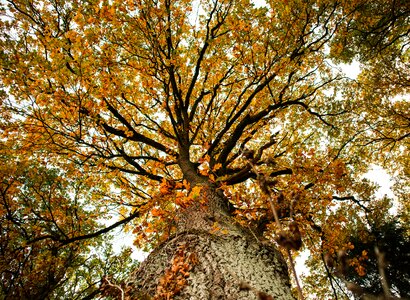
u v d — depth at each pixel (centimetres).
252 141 865
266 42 607
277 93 772
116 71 578
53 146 516
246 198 473
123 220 556
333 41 730
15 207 551
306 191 505
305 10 593
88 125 502
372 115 824
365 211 702
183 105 670
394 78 842
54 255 539
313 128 834
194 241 322
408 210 1029
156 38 506
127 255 715
